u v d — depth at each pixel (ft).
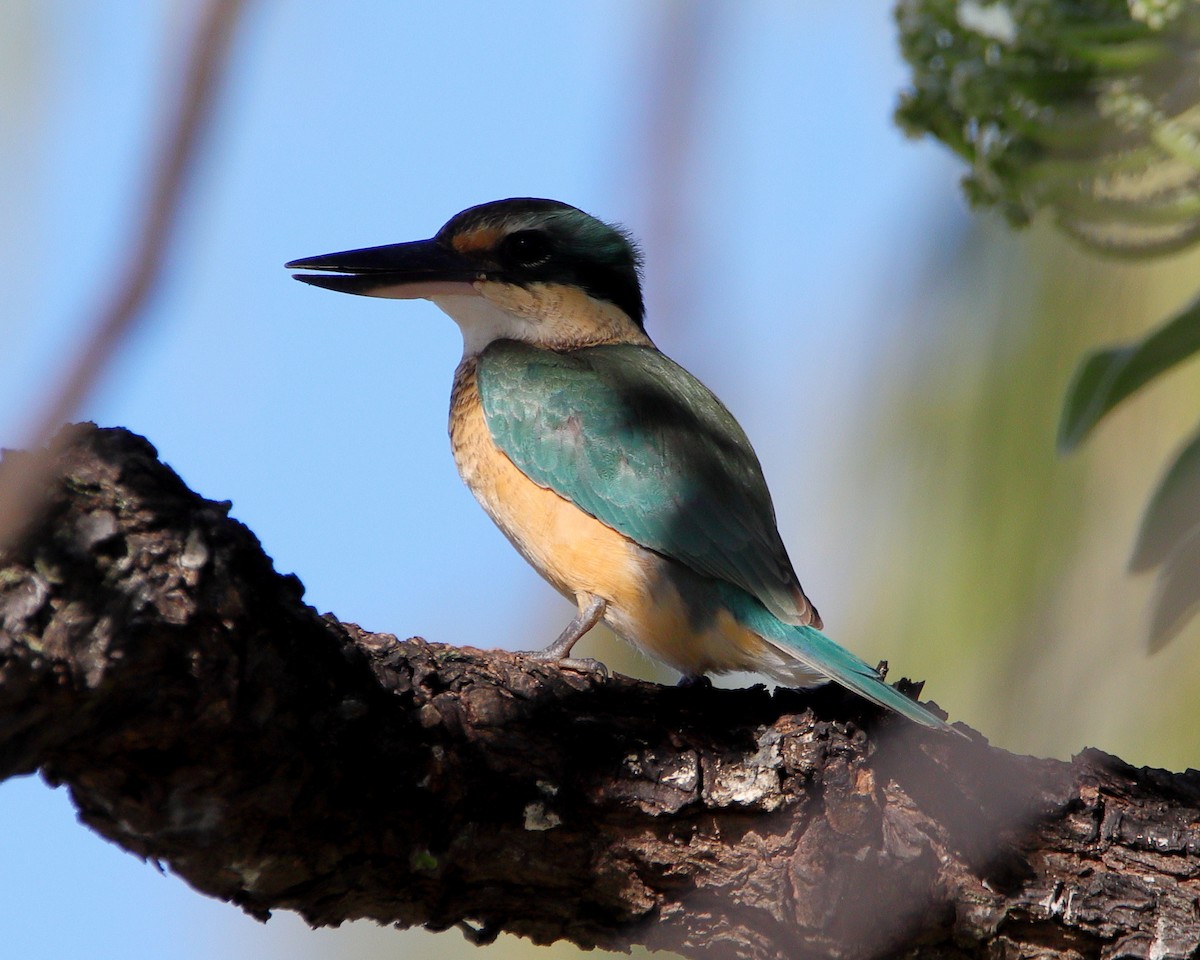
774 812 21.35
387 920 21.13
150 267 6.84
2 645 15.99
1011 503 23.50
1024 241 23.88
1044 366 23.49
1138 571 19.72
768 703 22.91
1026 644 23.54
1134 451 23.13
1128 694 23.26
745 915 21.57
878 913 21.61
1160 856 22.62
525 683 21.54
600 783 20.95
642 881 21.42
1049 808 22.44
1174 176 20.16
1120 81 19.21
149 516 16.97
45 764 17.37
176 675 17.02
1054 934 22.27
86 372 6.75
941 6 20.52
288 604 18.57
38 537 16.25
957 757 22.50
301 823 18.79
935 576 23.95
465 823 20.24
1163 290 23.29
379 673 20.12
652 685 22.52
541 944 22.41
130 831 18.29
